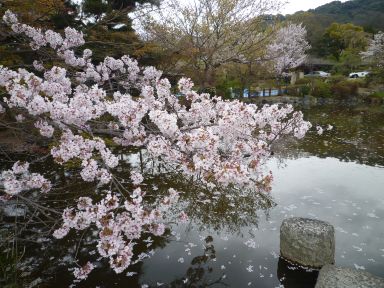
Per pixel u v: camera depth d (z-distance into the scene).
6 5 5.68
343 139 12.05
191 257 4.71
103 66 6.03
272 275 4.29
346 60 35.88
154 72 5.84
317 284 3.64
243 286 4.11
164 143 3.52
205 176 3.28
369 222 5.62
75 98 3.57
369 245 4.91
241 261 4.61
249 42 12.71
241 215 5.97
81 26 9.34
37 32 5.61
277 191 7.03
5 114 5.18
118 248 2.95
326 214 5.94
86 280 4.18
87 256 4.67
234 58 12.66
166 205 3.58
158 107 4.18
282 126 4.60
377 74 27.83
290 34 25.80
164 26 11.17
